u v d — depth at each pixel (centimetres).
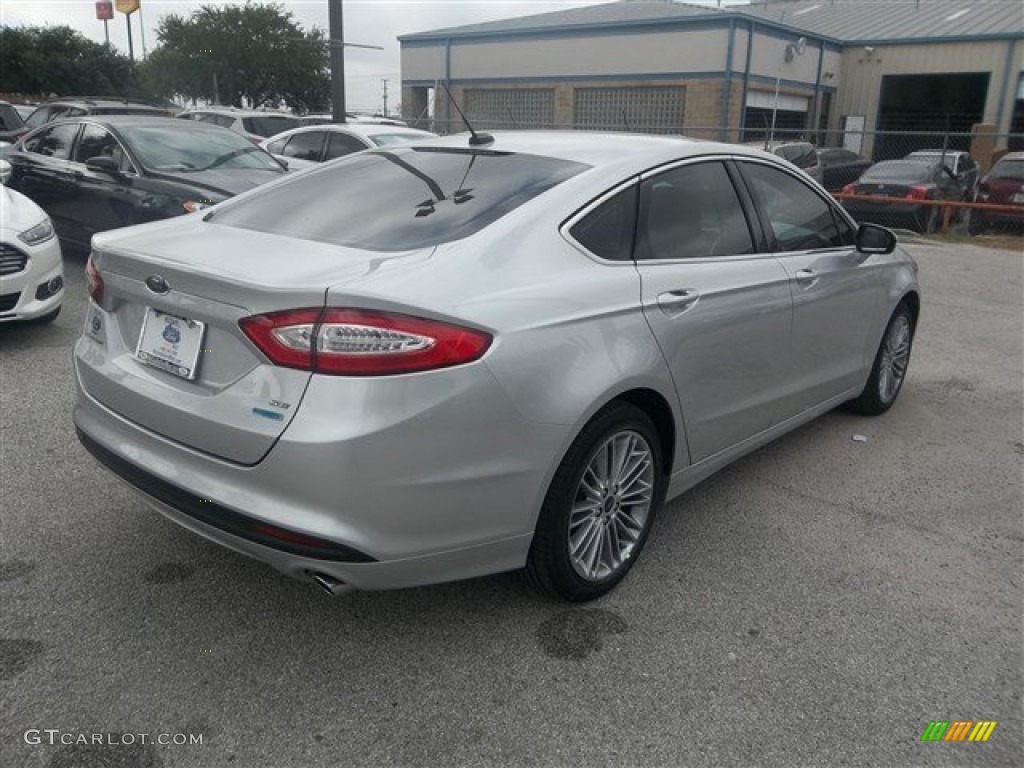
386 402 244
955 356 712
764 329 380
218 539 270
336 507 246
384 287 249
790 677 285
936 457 481
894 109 3052
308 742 250
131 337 303
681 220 352
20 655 281
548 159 344
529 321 272
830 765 248
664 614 318
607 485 315
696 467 364
